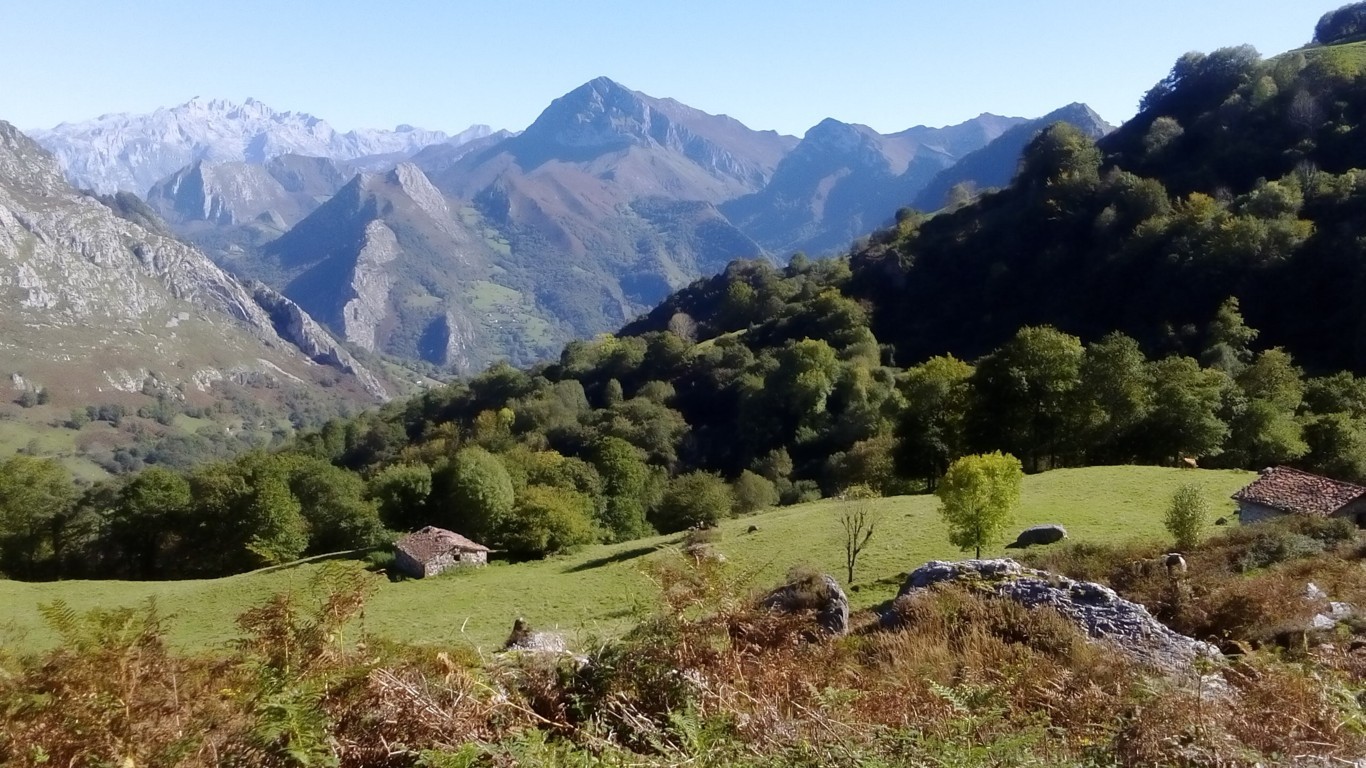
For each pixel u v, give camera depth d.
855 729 4.80
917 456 54.84
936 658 7.28
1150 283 92.75
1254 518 30.56
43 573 63.31
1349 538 21.45
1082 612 8.63
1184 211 98.00
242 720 4.25
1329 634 10.03
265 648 4.81
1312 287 79.31
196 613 40.16
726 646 5.99
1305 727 5.38
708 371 117.06
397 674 4.90
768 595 9.73
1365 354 69.50
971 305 114.75
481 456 58.19
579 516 54.94
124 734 4.12
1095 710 5.75
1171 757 4.97
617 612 32.88
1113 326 92.94
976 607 8.52
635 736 4.89
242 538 58.81
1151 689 5.59
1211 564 19.75
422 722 4.50
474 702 4.85
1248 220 86.56
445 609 38.28
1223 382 53.34
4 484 62.16
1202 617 12.26
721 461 93.69
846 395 89.62
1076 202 117.06
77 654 4.52
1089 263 104.50
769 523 45.03
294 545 56.91
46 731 4.09
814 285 139.50
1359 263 76.81
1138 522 33.78
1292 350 75.88
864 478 62.84
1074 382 50.81
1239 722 5.34
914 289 125.00
